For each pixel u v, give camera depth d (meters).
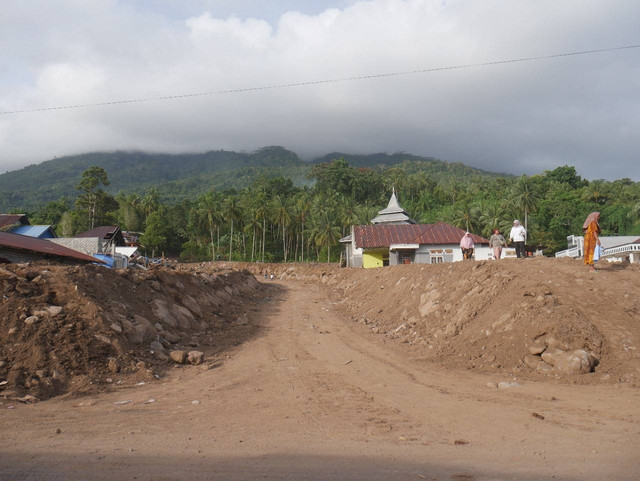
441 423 7.38
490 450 5.99
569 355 10.45
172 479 4.81
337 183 135.25
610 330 11.23
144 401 8.88
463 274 17.62
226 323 19.34
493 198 97.31
